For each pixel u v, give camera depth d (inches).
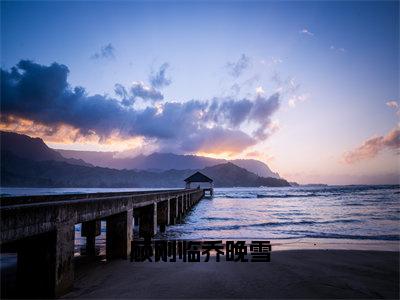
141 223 634.8
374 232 788.6
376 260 425.7
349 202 2378.2
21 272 239.3
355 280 324.2
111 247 418.0
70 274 262.5
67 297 251.0
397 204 2031.3
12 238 181.8
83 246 607.2
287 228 893.2
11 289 278.2
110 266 378.6
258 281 316.8
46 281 236.4
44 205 219.0
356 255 459.5
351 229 858.1
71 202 262.2
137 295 270.4
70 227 260.7
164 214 846.5
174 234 765.3
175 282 310.5
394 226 921.5
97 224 536.1
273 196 4030.5
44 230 218.2
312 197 3516.2
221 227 924.0
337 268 377.4
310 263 404.8
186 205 1473.9
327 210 1648.6
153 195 645.9
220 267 377.1
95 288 288.7
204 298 265.6
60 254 243.3
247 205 2226.9
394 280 326.3
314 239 668.1
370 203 2190.0
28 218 198.8
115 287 292.7
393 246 565.9
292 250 502.9
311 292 284.2
